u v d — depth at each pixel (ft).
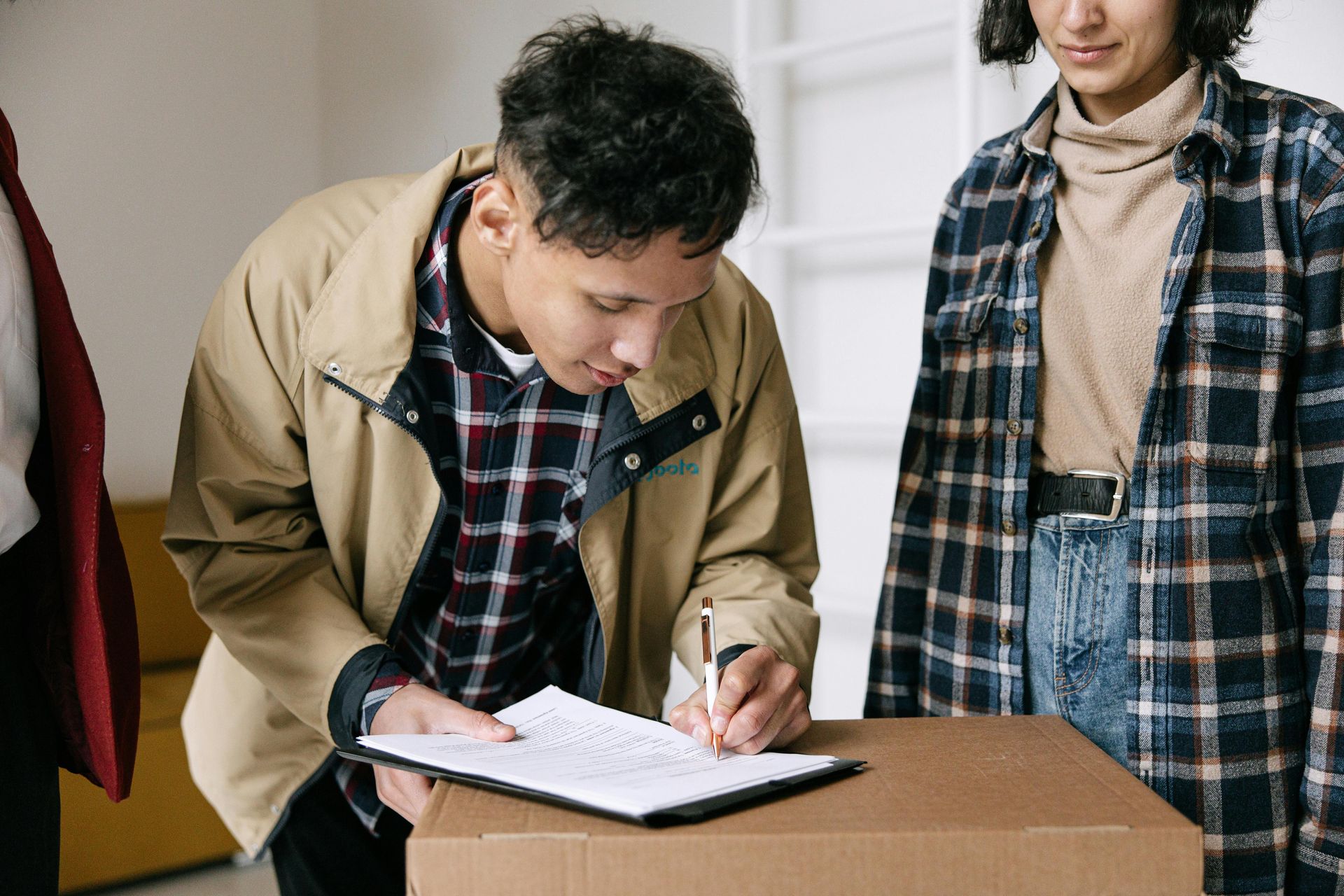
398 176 3.89
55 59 9.80
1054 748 2.87
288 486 3.61
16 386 2.85
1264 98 3.72
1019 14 4.08
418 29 10.10
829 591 7.52
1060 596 3.84
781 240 7.22
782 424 3.94
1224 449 3.58
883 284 7.15
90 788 7.65
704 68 2.72
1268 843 3.60
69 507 2.91
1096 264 3.78
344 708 3.28
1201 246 3.61
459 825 2.31
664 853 2.22
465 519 3.67
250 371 3.51
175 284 10.55
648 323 2.80
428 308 3.47
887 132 7.05
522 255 2.87
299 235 3.60
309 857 4.15
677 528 3.81
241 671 4.14
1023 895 2.26
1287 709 3.63
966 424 4.08
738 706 2.87
